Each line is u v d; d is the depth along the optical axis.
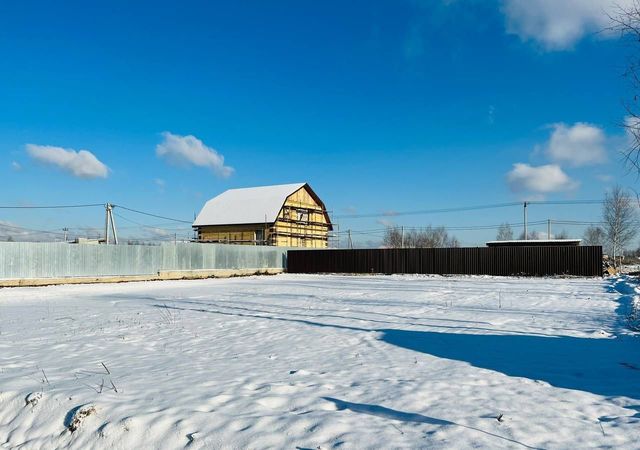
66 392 5.57
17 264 22.77
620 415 4.74
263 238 46.41
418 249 33.19
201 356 7.73
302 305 15.18
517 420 4.58
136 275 28.11
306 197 51.59
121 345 8.70
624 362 7.04
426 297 17.45
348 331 10.05
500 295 17.66
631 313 12.02
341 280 29.25
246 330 10.33
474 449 3.91
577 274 27.78
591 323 10.80
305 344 8.70
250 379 6.16
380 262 34.56
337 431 4.34
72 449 4.62
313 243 52.00
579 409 4.93
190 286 24.89
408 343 8.66
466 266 31.34
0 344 8.85
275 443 4.14
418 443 4.04
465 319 11.63
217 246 33.66
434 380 6.07
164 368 6.84
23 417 5.30
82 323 11.52
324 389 5.67
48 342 9.04
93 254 25.91
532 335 9.38
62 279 24.34
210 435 4.35
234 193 53.06
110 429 4.64
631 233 40.25
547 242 31.59
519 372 6.48
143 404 5.11
